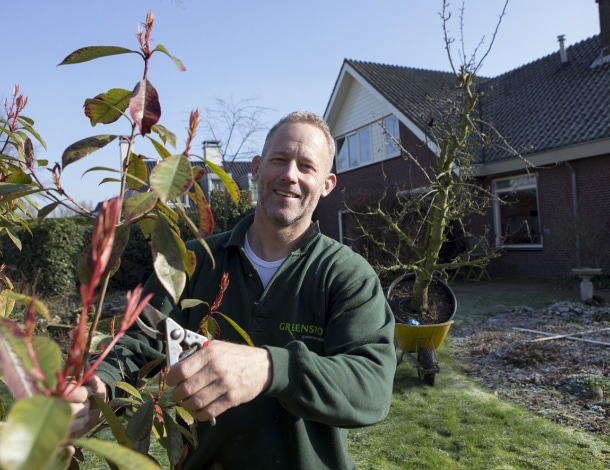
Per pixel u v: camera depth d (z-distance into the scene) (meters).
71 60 0.93
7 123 1.47
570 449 3.34
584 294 8.05
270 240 1.65
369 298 1.47
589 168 10.34
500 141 11.91
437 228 5.34
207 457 1.44
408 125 12.68
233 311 1.55
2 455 0.46
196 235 0.84
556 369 4.87
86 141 0.93
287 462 1.39
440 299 5.41
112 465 0.86
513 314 7.69
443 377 4.85
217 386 0.92
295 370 1.06
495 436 3.56
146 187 1.04
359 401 1.14
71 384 0.72
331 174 1.95
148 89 0.93
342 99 15.96
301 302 1.52
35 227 9.55
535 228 11.62
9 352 0.61
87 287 0.63
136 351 1.37
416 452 3.37
